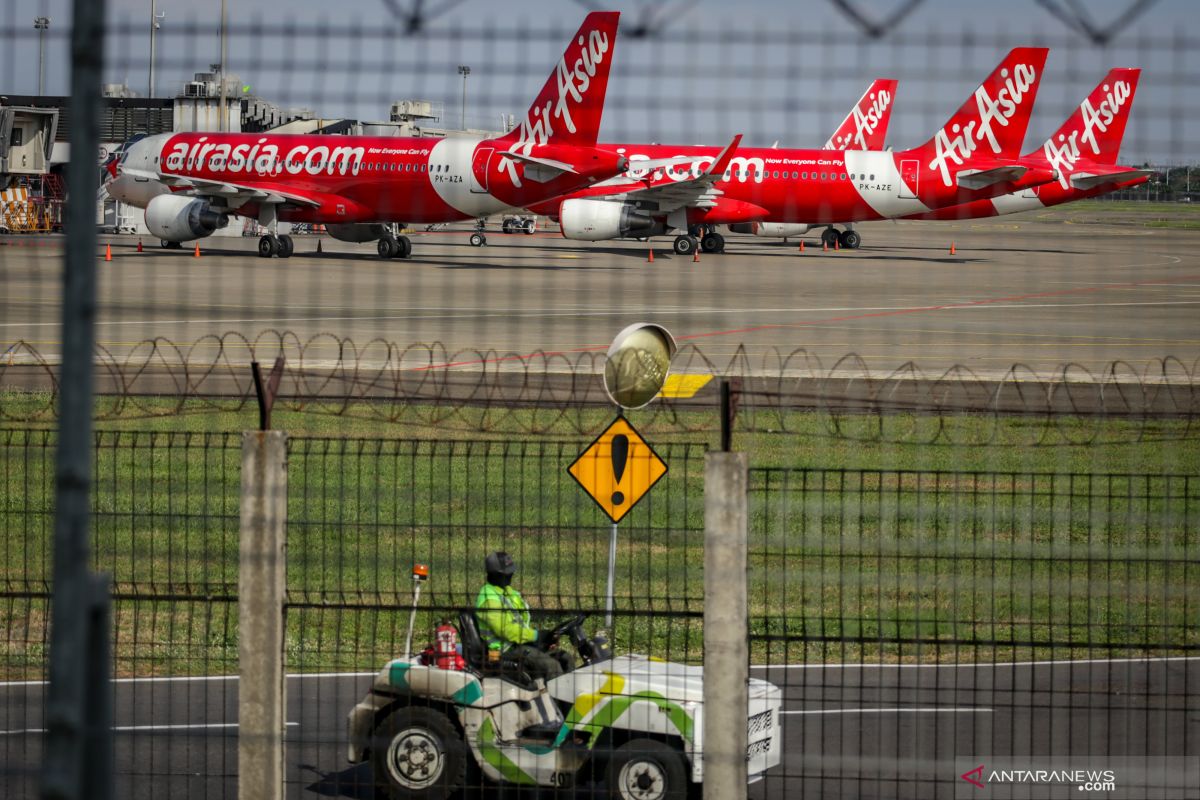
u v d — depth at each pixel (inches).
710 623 1368.1
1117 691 2028.8
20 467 3206.2
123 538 2787.9
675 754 1568.7
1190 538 2815.0
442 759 1593.3
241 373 4680.1
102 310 6338.6
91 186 853.8
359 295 7396.7
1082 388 4616.1
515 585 2458.2
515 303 6756.9
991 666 2145.7
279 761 1485.0
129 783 1670.8
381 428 3686.0
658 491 3166.8
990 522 2910.9
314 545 2669.8
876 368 5137.8
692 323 6609.3
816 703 1962.4
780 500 3078.2
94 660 896.3
